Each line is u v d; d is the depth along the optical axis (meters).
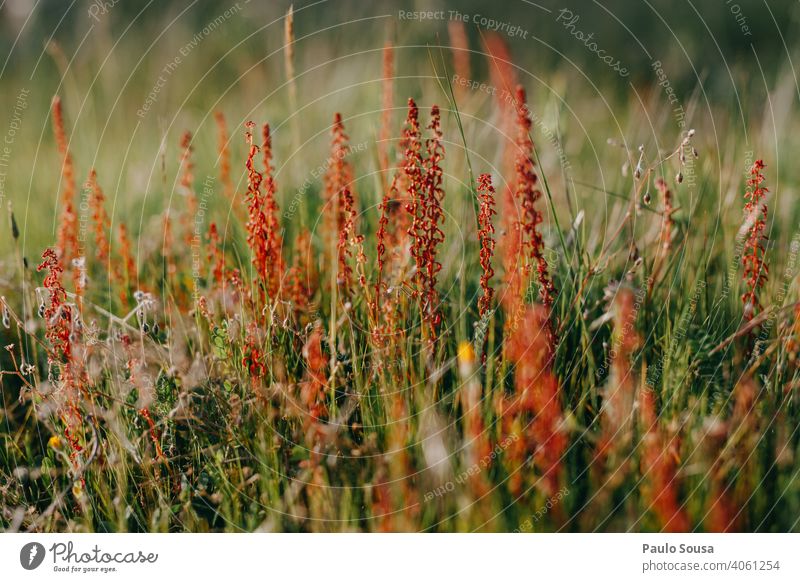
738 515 1.78
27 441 2.02
